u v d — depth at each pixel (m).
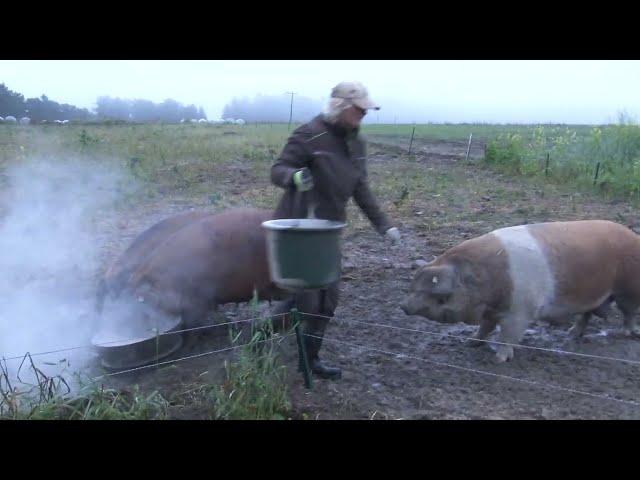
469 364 5.25
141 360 4.74
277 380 4.48
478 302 5.20
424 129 32.31
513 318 5.25
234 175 14.17
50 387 4.18
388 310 6.40
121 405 4.30
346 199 4.46
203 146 18.64
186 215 5.48
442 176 14.95
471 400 4.58
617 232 5.59
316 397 4.49
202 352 5.18
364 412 4.32
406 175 15.16
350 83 4.29
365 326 6.00
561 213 10.82
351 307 6.46
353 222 9.73
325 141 4.31
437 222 10.09
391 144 22.52
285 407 4.25
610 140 15.65
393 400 4.54
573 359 5.39
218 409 4.10
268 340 4.70
